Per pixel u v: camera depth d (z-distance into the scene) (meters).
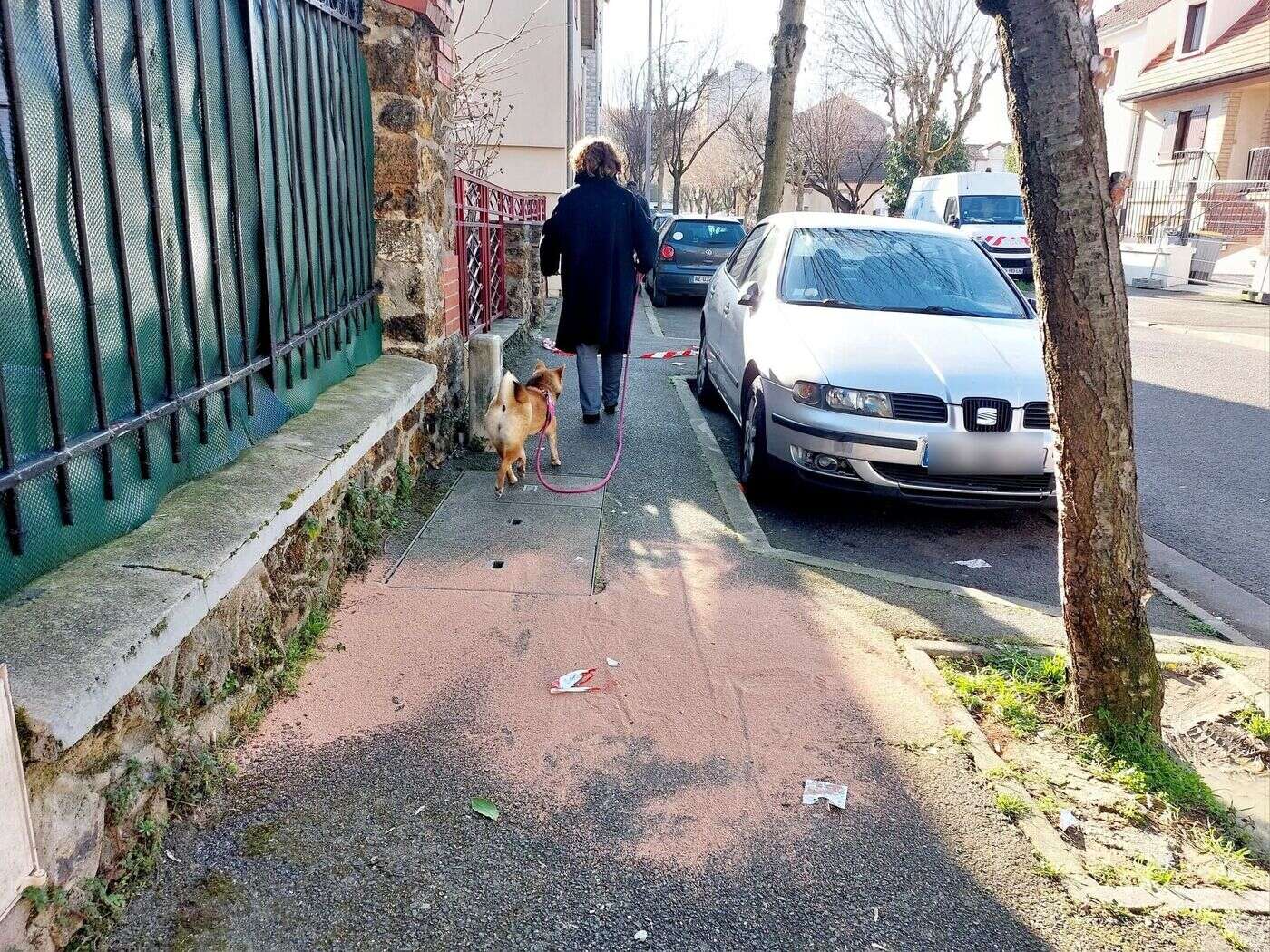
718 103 51.97
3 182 2.05
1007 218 22.73
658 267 16.11
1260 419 8.81
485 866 2.50
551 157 14.27
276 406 3.67
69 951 2.00
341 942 2.22
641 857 2.57
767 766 2.99
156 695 2.36
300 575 3.45
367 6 4.81
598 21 28.91
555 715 3.18
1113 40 32.53
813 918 2.41
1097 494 3.11
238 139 3.28
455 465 5.83
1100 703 3.24
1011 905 2.50
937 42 30.17
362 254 4.87
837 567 4.58
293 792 2.70
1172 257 22.52
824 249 6.48
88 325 2.34
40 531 2.23
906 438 4.98
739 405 6.29
